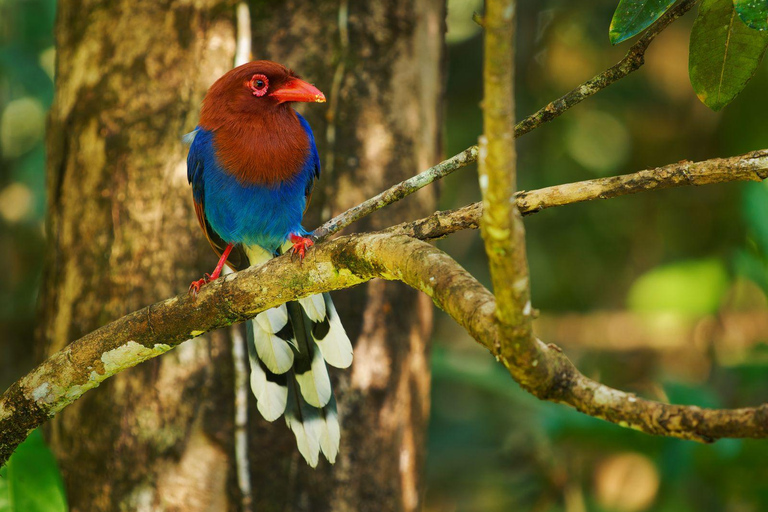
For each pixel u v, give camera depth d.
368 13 10.25
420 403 10.72
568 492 15.17
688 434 4.14
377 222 10.23
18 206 18.12
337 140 10.19
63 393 8.02
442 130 11.31
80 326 9.88
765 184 13.60
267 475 9.56
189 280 9.83
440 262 5.65
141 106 9.94
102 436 9.64
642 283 16.47
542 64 17.16
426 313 10.85
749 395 14.96
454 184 18.03
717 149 16.70
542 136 17.38
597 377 17.83
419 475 10.77
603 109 17.23
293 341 8.88
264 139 9.52
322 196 10.19
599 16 16.91
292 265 7.13
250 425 9.56
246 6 9.88
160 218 9.80
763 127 16.06
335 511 9.74
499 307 4.42
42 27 16.95
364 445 9.93
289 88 9.50
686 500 14.39
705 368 17.36
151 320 7.66
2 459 8.47
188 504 9.41
